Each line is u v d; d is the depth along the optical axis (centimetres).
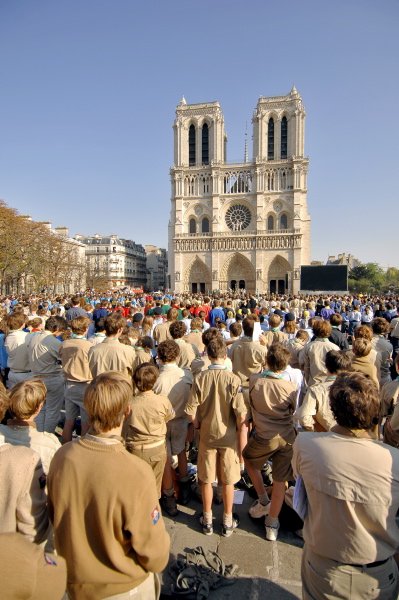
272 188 9700
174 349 739
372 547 323
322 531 337
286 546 603
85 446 321
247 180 9931
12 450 356
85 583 299
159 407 609
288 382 638
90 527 303
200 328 1231
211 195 9950
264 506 668
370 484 321
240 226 9944
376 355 927
